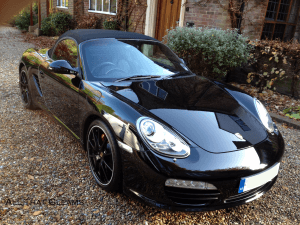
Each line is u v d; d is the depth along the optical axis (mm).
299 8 7465
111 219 2059
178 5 7805
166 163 1850
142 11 8742
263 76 5965
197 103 2416
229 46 5703
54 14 12633
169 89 2602
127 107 2154
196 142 1960
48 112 3436
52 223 1966
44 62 3422
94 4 10961
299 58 5504
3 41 10742
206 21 6824
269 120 2500
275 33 7309
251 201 2289
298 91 5633
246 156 1973
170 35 6059
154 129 1954
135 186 2000
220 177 1860
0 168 2609
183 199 1951
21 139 3244
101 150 2336
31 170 2623
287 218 2236
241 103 2594
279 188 2662
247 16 6602
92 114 2391
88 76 2672
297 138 3930
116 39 3133
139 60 3018
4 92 4902
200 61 5879
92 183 2496
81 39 3018
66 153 3000
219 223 2121
